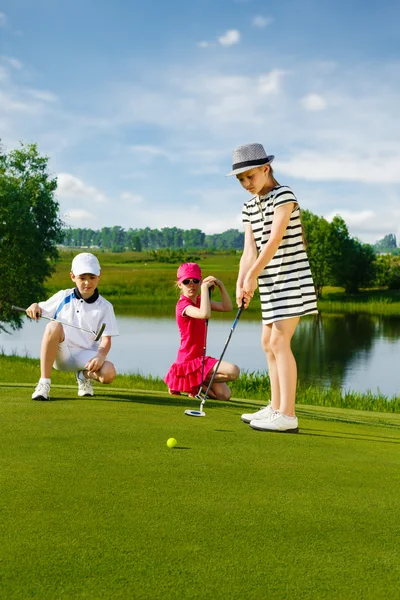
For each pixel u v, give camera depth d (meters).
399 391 18.36
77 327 5.07
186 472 2.99
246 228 4.69
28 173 28.61
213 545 2.15
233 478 2.93
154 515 2.41
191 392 6.21
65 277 66.75
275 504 2.59
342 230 74.62
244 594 1.82
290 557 2.08
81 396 5.26
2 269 26.48
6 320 27.58
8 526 2.25
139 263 107.06
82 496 2.59
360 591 1.85
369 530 2.34
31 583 1.84
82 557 2.02
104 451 3.30
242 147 4.40
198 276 6.18
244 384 15.62
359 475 3.08
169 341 29.91
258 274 4.26
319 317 49.12
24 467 2.96
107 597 1.77
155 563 2.00
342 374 21.77
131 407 4.61
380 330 38.62
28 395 5.09
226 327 37.22
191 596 1.79
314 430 4.39
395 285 77.50
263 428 4.12
